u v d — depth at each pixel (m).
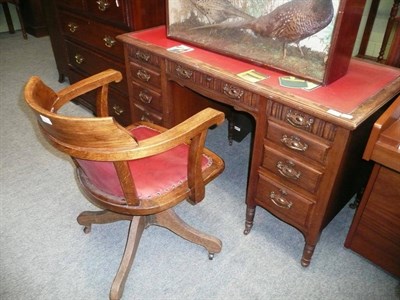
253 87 1.18
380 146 1.05
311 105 1.06
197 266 1.43
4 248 1.49
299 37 1.18
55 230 1.58
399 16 1.49
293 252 1.50
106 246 1.51
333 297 1.31
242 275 1.39
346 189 1.39
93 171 1.08
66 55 2.53
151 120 1.81
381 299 1.30
